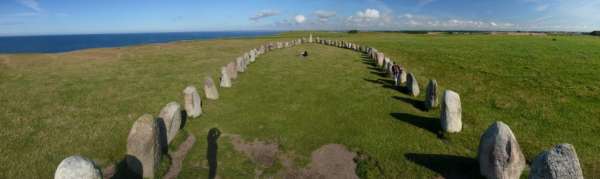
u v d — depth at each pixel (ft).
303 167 26.94
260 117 39.37
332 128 35.47
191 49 132.87
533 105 44.83
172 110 31.68
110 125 36.27
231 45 156.56
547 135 33.53
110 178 24.84
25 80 61.11
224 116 39.65
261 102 46.42
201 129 35.17
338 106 44.27
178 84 59.62
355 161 27.91
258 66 82.23
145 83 60.08
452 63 89.04
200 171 25.96
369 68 79.66
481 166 24.44
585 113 40.70
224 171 26.11
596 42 163.94
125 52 117.80
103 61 91.35
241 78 65.31
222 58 101.50
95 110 42.04
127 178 24.64
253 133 34.09
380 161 27.40
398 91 53.42
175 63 88.99
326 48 136.98
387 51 125.80
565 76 65.57
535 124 36.99
